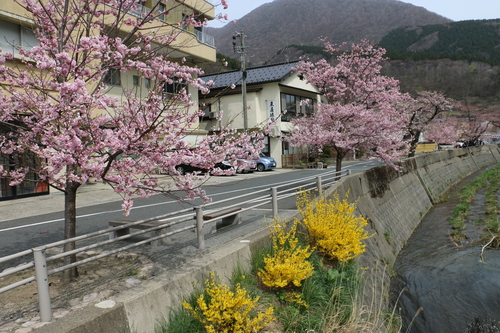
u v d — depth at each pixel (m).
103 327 3.30
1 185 12.43
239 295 3.99
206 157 4.43
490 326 7.37
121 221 6.77
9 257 3.07
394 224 13.70
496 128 49.66
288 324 4.55
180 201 4.81
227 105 27.19
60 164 3.57
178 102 4.78
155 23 9.77
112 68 4.97
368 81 14.27
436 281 9.45
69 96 3.60
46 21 4.97
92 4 5.58
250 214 9.21
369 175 13.66
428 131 33.09
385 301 8.08
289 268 4.95
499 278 9.27
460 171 31.14
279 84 26.66
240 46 20.89
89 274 4.85
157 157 4.05
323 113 13.12
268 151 28.77
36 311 3.75
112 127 4.18
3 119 4.35
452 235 13.47
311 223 6.73
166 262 5.25
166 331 3.74
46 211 10.80
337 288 5.76
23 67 7.38
